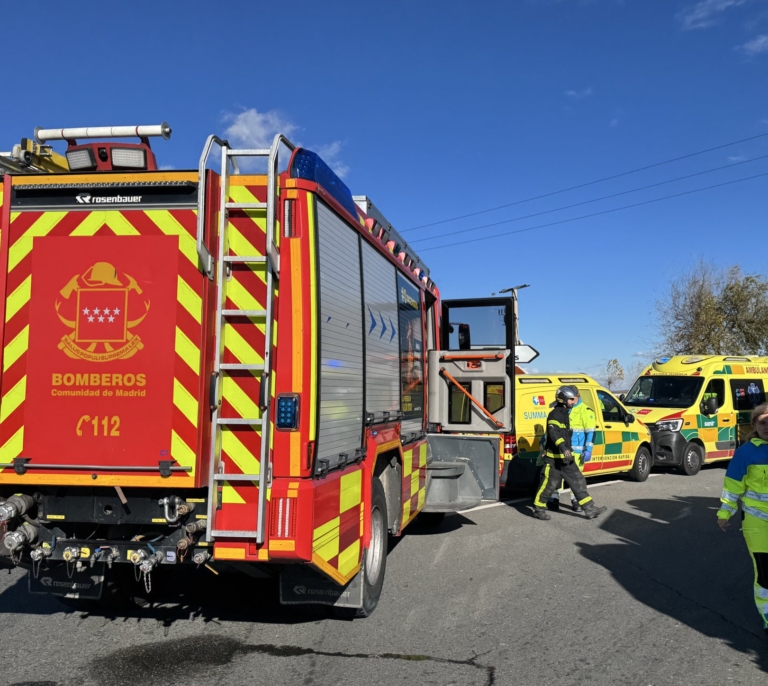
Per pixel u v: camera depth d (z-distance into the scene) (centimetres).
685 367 1656
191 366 415
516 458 1158
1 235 434
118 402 418
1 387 426
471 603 587
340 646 484
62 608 568
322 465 431
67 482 416
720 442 1584
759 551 503
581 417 994
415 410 770
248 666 446
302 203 433
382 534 588
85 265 427
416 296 801
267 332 408
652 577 675
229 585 643
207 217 416
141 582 566
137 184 424
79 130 461
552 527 924
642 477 1393
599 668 450
